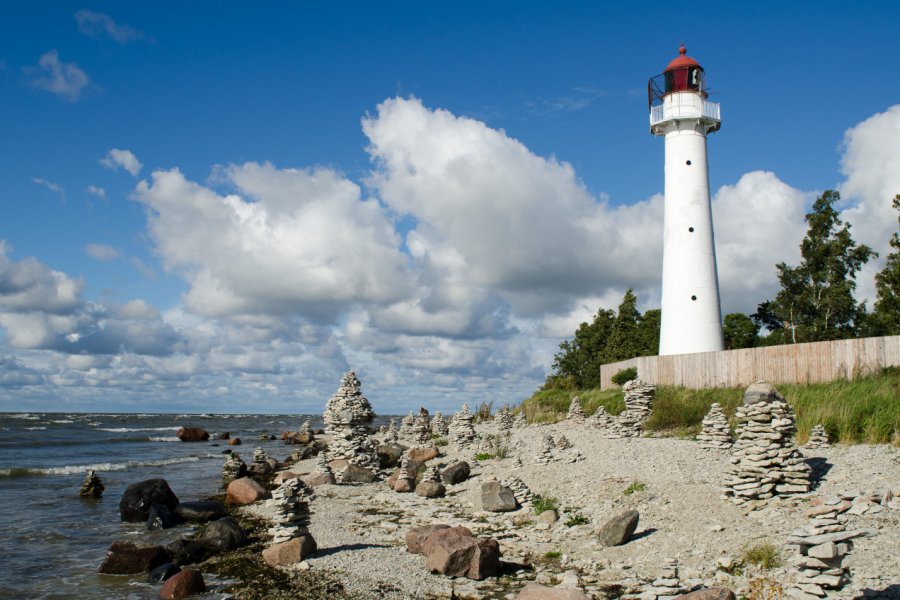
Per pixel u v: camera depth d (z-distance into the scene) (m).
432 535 15.48
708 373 35.69
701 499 17.11
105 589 15.04
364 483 28.03
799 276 47.41
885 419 21.62
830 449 20.14
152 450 53.78
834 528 11.97
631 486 19.08
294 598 13.53
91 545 19.19
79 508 25.05
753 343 52.22
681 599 11.11
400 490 25.06
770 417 16.67
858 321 46.44
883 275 40.81
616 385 44.00
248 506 24.56
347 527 19.31
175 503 23.56
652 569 13.50
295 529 16.45
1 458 45.22
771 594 10.95
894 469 16.92
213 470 37.78
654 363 39.81
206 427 107.19
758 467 16.30
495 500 19.69
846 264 46.91
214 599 13.72
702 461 21.41
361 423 29.94
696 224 41.31
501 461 27.91
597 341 67.44
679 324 40.72
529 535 16.95
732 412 28.92
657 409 30.80
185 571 14.40
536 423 44.47
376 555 16.12
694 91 42.00
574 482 21.08
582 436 31.92
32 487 30.39
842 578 11.02
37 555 18.05
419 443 41.72
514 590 13.33
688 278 40.84
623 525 15.12
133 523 22.25
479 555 14.18
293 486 16.61
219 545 17.78
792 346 31.69
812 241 47.31
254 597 13.74
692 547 14.10
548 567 14.53
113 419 141.38
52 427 91.81
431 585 13.85
